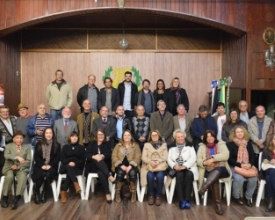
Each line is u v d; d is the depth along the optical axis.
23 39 6.98
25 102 7.00
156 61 7.02
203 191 4.16
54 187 4.54
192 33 7.02
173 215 3.95
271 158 4.42
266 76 5.84
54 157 4.59
